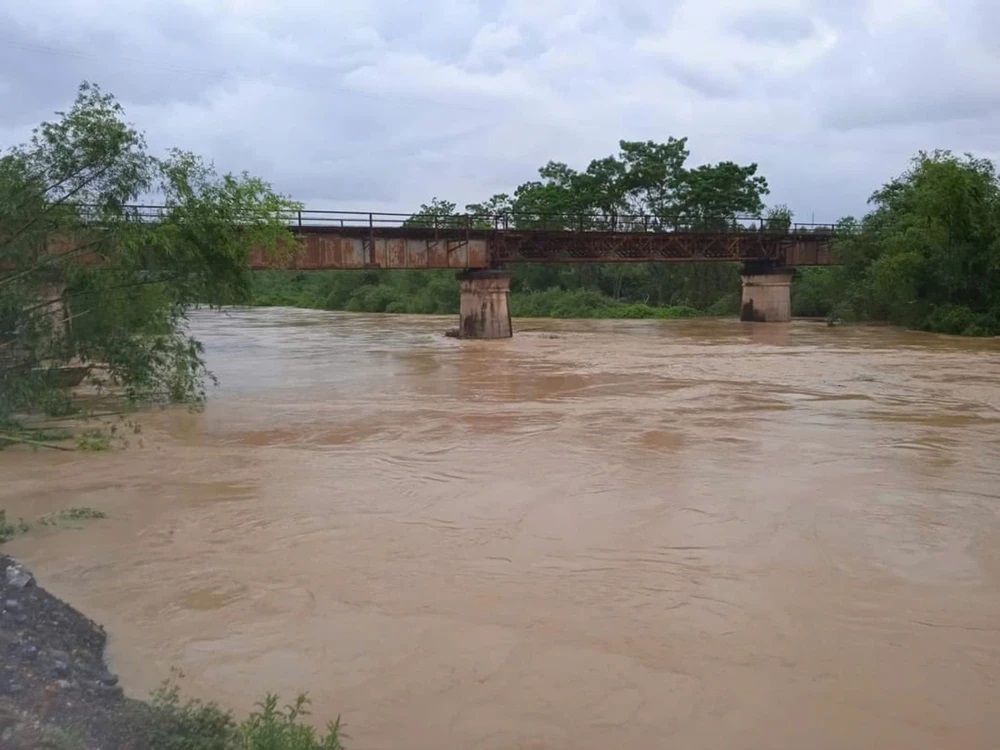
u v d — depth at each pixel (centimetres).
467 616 915
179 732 624
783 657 827
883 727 707
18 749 539
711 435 1870
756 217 7612
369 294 8681
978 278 4959
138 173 2064
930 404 2322
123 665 798
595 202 7788
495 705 734
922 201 5019
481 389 2620
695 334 5025
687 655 829
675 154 7994
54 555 1099
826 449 1725
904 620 913
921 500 1356
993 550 1130
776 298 6034
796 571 1051
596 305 7588
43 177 1931
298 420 2073
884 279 5206
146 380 2067
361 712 721
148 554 1105
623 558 1093
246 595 973
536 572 1045
